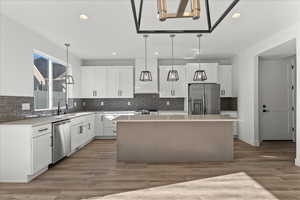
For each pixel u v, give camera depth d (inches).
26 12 127.3
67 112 227.8
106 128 261.1
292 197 103.5
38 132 132.0
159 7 55.8
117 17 135.5
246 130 228.1
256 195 105.7
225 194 107.1
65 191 112.3
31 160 124.7
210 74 257.3
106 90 270.8
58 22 144.3
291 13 130.3
